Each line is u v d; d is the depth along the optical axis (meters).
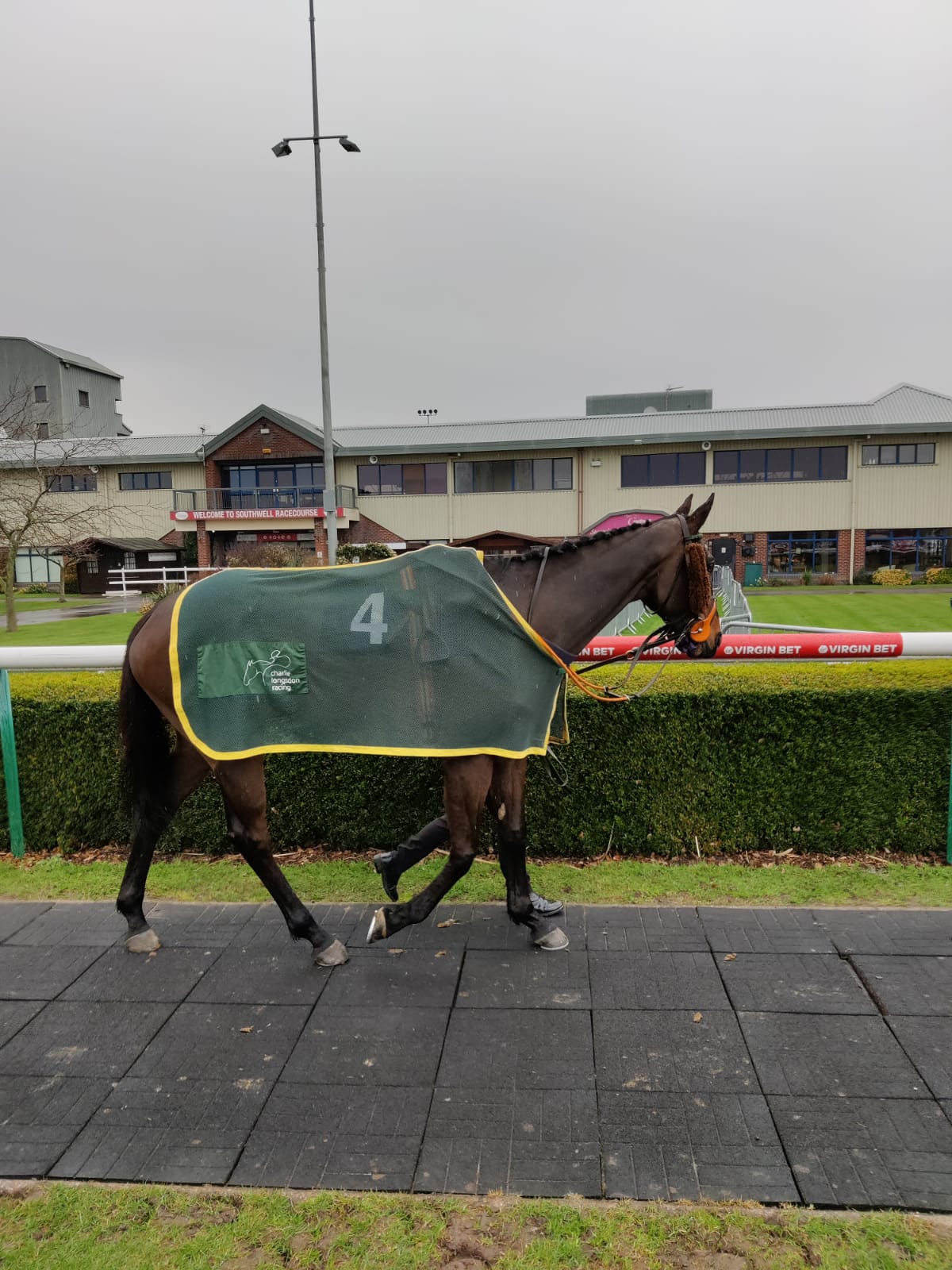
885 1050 2.49
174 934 3.36
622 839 4.01
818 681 3.96
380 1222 1.94
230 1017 2.77
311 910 3.53
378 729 2.86
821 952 3.04
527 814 4.02
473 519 28.91
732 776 3.93
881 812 3.90
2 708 4.21
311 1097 2.36
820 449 26.67
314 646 2.87
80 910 3.62
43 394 41.53
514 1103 2.31
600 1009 2.73
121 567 30.34
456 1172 2.07
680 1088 2.35
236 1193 2.04
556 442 27.39
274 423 29.48
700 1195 1.98
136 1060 2.56
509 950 3.13
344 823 4.13
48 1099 2.39
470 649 2.85
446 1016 2.72
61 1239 1.92
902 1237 1.86
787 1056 2.47
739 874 3.79
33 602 26.02
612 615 3.13
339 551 26.19
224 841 4.16
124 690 3.13
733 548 27.00
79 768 4.25
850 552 26.62
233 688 2.88
